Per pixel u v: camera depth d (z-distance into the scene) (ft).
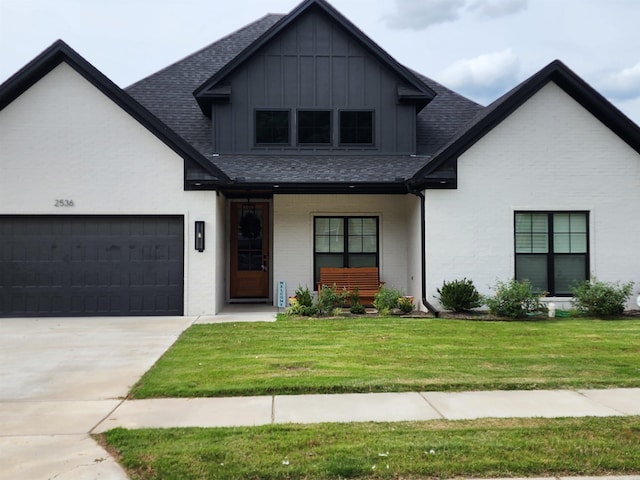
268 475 14.40
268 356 28.73
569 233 46.32
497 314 42.55
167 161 45.11
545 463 15.06
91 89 44.60
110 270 45.06
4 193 44.06
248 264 55.21
